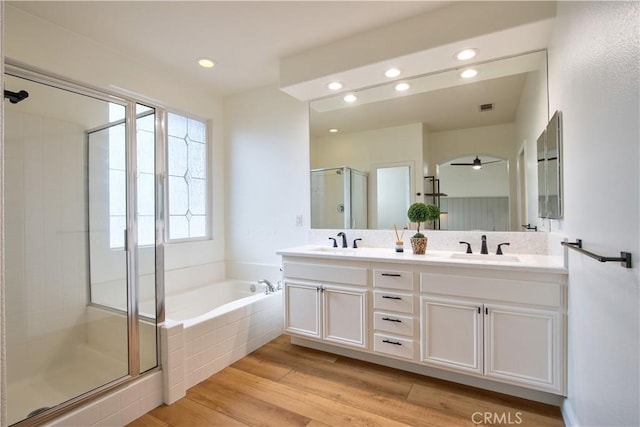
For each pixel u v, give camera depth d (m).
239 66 2.84
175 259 3.08
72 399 1.61
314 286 2.45
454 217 2.53
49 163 2.10
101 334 2.09
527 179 2.31
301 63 2.59
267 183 3.37
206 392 1.98
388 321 2.17
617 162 1.02
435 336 2.02
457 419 1.71
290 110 3.23
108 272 2.13
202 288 3.21
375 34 2.28
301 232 3.18
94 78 2.42
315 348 2.61
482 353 1.87
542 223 2.24
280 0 1.95
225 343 2.30
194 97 3.28
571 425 1.58
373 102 2.79
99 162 2.20
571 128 1.54
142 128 2.17
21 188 2.00
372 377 2.14
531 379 1.75
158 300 1.94
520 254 2.29
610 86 1.07
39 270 2.07
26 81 1.97
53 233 2.13
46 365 2.06
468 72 2.43
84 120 2.18
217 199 3.54
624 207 0.97
